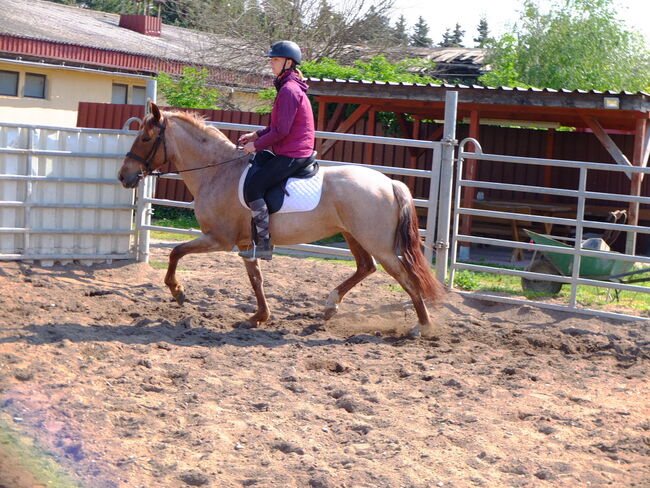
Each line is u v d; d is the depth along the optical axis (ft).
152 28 104.12
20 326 22.68
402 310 28.17
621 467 15.10
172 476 13.76
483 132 58.29
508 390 19.76
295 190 23.31
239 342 23.24
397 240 24.02
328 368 21.39
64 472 13.64
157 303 27.45
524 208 46.93
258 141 22.68
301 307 28.55
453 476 14.29
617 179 55.16
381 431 16.38
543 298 30.91
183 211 58.03
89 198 32.40
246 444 15.33
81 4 174.40
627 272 30.35
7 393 16.97
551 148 56.08
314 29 84.12
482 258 46.24
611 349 24.49
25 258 31.09
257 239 23.45
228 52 85.46
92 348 20.81
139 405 16.92
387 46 85.61
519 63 85.56
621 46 84.84
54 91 80.28
